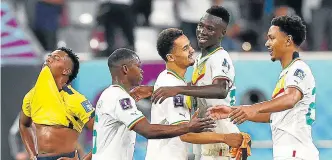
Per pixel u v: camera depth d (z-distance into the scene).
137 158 28.50
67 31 34.38
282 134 19.86
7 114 29.17
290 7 33.09
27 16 33.84
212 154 20.89
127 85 19.72
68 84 20.83
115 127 19.56
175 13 33.81
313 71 29.44
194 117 19.06
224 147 20.81
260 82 29.44
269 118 20.62
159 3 34.22
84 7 36.22
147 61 28.98
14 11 34.31
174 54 20.12
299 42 20.11
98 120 19.67
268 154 28.92
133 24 32.31
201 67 20.61
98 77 29.02
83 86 28.95
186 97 20.08
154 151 20.31
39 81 20.34
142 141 28.52
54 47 33.50
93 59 29.55
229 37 33.28
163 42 20.19
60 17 34.34
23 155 28.75
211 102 20.66
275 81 29.47
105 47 32.28
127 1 32.16
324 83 29.44
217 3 33.41
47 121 20.25
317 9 33.50
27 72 29.48
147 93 20.83
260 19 34.56
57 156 20.27
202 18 20.61
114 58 19.67
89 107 20.36
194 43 32.53
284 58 20.16
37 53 30.05
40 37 33.44
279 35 20.05
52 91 20.22
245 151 19.98
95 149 19.69
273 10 33.41
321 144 29.34
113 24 32.06
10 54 29.62
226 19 20.61
